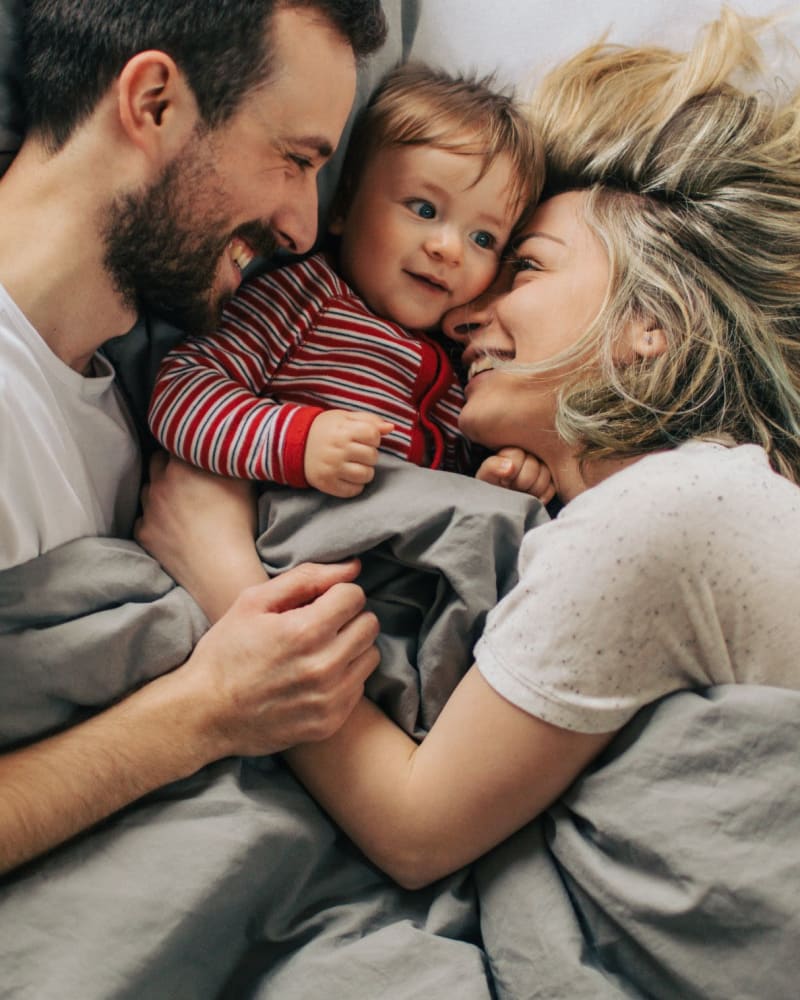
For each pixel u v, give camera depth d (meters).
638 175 1.00
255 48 0.80
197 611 0.86
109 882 0.72
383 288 1.02
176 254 0.86
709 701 0.72
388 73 1.09
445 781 0.75
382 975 0.74
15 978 0.68
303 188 0.90
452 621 0.83
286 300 0.99
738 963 0.67
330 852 0.83
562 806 0.79
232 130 0.82
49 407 0.84
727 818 0.69
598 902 0.73
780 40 1.14
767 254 0.94
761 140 1.01
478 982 0.73
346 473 0.85
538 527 0.79
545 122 1.07
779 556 0.72
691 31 1.18
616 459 0.90
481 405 0.95
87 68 0.82
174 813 0.77
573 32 1.20
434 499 0.85
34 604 0.81
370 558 0.89
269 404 0.89
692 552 0.71
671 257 0.94
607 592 0.71
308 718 0.78
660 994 0.72
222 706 0.78
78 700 0.81
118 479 0.96
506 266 1.03
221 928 0.75
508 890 0.78
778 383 0.91
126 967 0.69
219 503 0.90
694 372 0.90
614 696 0.72
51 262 0.82
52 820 0.73
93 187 0.82
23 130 0.89
